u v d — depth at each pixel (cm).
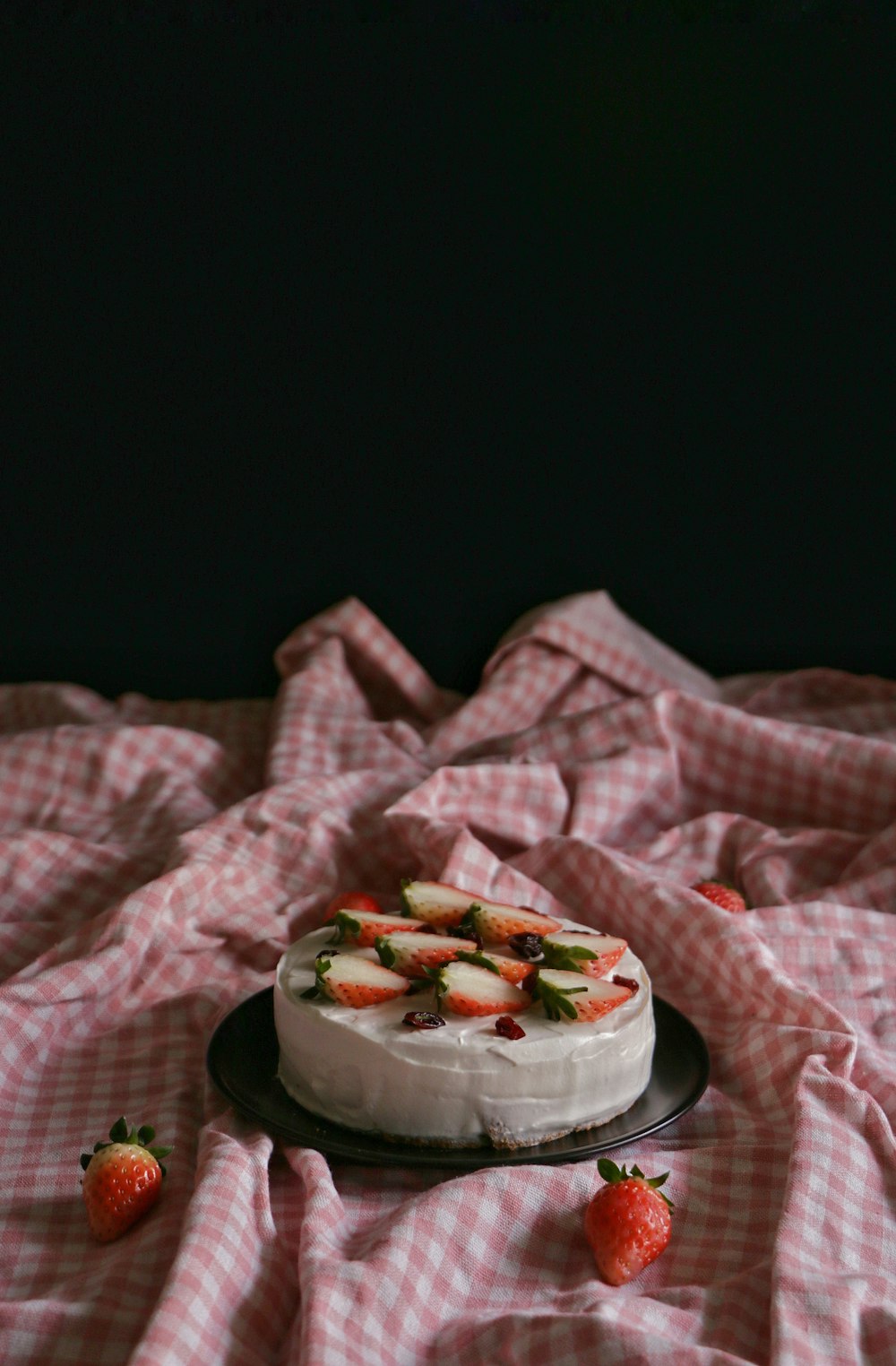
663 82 152
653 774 133
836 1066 96
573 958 95
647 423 158
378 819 127
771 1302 80
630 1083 93
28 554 160
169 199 154
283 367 157
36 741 139
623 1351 77
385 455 159
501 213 154
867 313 155
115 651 162
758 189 153
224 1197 85
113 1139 90
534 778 131
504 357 157
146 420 158
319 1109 93
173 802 134
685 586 161
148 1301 83
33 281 155
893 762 130
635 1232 84
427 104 152
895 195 152
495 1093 90
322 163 154
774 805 134
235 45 151
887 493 158
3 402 157
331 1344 78
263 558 161
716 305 156
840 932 114
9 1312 81
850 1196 88
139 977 112
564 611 153
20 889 123
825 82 151
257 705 158
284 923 117
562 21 151
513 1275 85
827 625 161
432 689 157
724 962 106
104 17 150
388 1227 85
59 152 153
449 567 161
